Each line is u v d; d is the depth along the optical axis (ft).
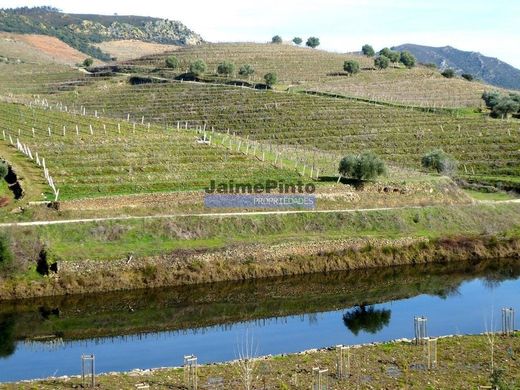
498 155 413.18
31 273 215.31
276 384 137.18
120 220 243.81
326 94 560.61
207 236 250.57
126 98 549.95
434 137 444.14
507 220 306.14
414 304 214.69
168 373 145.48
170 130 395.75
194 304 213.05
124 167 301.02
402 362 150.10
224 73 626.64
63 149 319.27
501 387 131.54
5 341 177.68
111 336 182.70
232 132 458.91
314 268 247.70
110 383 138.62
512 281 243.81
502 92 637.30
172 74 637.30
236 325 193.16
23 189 261.65
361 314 204.13
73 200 249.14
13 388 135.74
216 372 145.28
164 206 261.44
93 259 221.66
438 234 282.77
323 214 275.18
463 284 239.91
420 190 310.65
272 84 586.04
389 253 263.90
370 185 303.89
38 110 425.69
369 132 455.22
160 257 230.27
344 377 140.56
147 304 211.20
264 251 245.24
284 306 212.23
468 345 162.20
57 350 170.91
